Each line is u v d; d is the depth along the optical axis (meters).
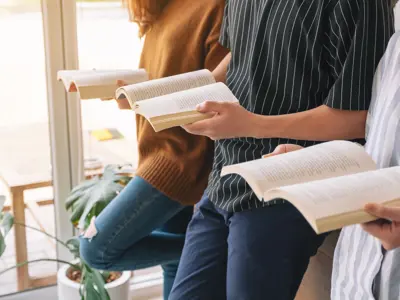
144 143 1.87
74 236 2.39
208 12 1.71
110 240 1.85
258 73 1.38
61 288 2.12
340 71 1.30
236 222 1.41
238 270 1.39
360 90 1.27
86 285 1.99
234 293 1.40
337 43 1.27
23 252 2.38
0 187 2.28
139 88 1.43
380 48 1.27
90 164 2.34
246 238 1.38
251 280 1.38
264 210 1.36
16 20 2.13
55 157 2.28
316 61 1.30
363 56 1.25
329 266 1.63
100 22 2.19
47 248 2.41
